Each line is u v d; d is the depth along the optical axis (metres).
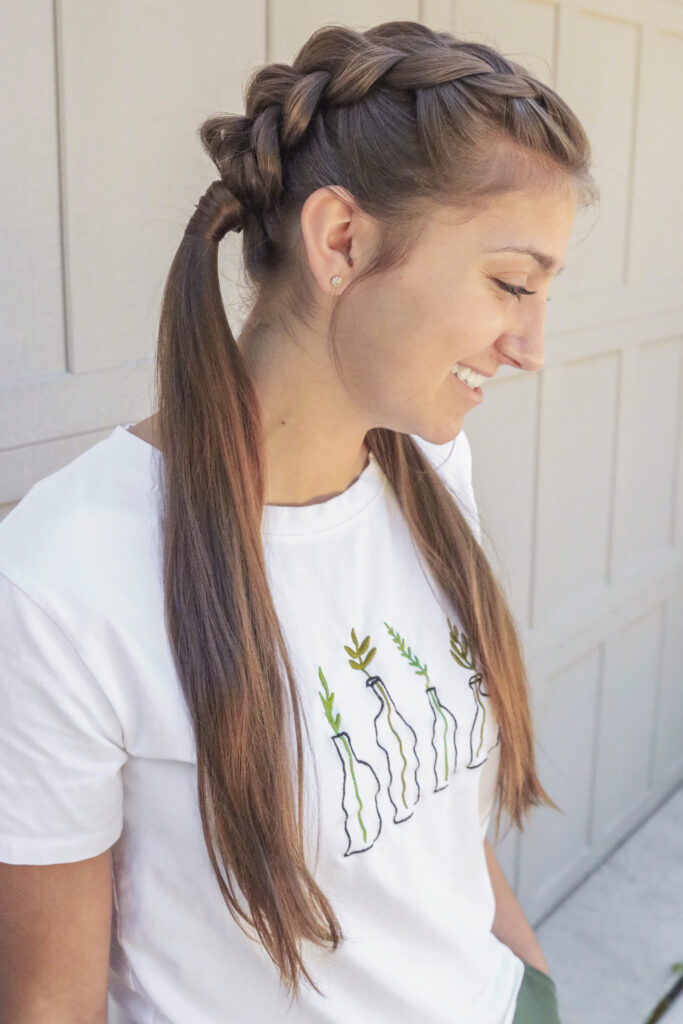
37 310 1.22
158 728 0.83
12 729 0.80
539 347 0.89
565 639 2.34
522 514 2.14
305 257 0.88
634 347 2.37
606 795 2.66
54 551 0.81
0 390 1.19
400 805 0.94
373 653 0.96
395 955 0.97
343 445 0.96
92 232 1.24
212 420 0.87
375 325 0.87
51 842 0.81
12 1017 0.85
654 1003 2.21
